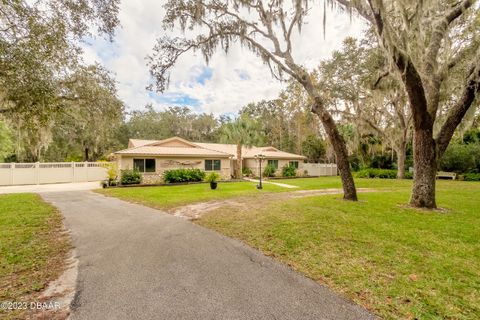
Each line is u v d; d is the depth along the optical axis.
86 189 14.38
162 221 6.15
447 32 7.00
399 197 9.47
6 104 5.21
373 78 9.59
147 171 17.52
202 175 18.66
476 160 17.81
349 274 3.10
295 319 2.21
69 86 6.20
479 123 13.55
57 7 4.77
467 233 4.70
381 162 23.73
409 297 2.54
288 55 8.05
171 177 17.31
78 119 8.53
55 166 18.98
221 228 5.43
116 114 8.91
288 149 33.38
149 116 37.72
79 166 20.06
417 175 7.39
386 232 4.80
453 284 2.78
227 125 21.86
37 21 4.35
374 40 12.98
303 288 2.79
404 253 3.74
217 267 3.39
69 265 3.46
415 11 6.16
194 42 7.71
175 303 2.48
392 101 16.44
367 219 5.84
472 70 6.79
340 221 5.66
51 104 4.77
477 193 10.45
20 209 7.52
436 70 7.12
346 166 8.71
